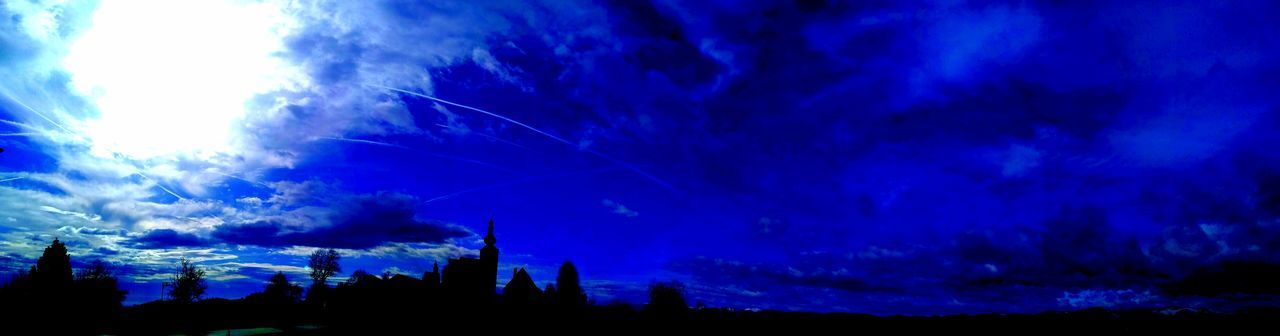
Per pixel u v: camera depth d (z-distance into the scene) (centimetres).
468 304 9744
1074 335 10456
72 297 9331
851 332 10019
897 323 10781
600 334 9250
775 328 9981
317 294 13075
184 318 10238
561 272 10019
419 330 9188
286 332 8888
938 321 10812
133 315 10144
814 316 10794
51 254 9544
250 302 11688
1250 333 10600
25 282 9244
